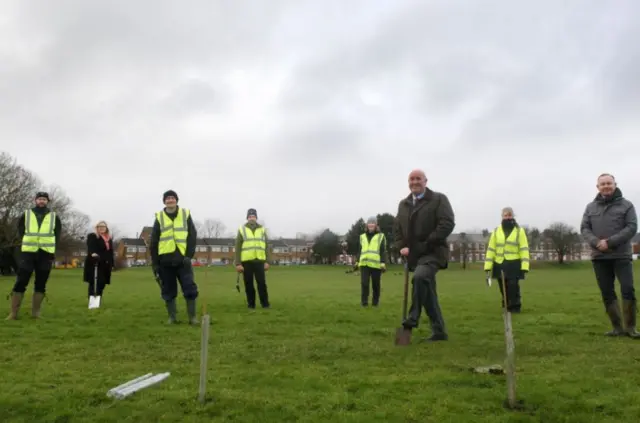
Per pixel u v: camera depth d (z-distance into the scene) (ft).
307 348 22.45
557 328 28.53
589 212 27.45
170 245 31.22
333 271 203.00
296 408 14.01
